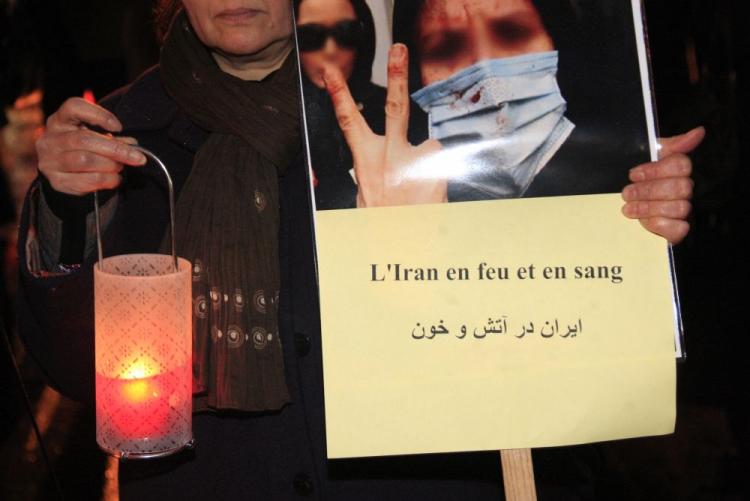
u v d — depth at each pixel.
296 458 1.39
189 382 1.19
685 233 1.18
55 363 1.42
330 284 1.17
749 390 3.22
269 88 1.37
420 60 1.18
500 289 1.17
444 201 1.18
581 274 1.18
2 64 3.88
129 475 1.45
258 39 1.33
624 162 1.19
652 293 1.18
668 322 1.18
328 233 1.17
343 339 1.16
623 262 1.18
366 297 1.17
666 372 1.18
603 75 1.19
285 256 1.40
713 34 2.96
